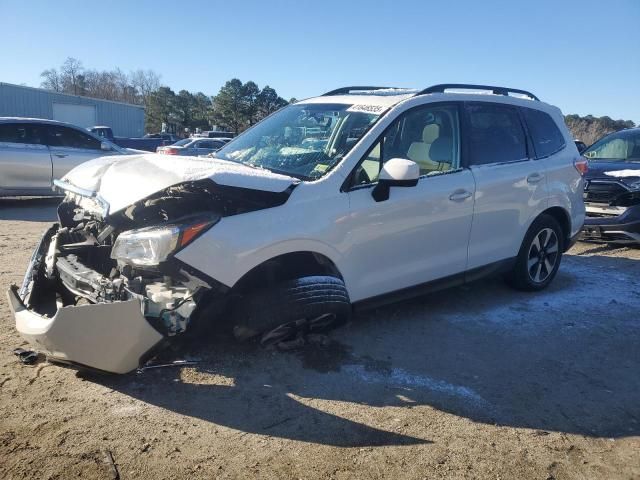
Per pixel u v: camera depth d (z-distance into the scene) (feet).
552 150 17.87
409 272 13.83
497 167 15.75
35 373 11.29
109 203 11.00
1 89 115.44
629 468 9.13
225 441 9.35
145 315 10.12
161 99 250.57
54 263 12.50
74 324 9.57
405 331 14.46
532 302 17.19
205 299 10.57
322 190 12.00
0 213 32.30
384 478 8.57
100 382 11.03
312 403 10.65
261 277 11.50
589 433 10.13
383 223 12.89
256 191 10.94
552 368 12.73
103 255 12.54
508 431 10.06
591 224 24.21
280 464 8.81
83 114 129.08
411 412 10.52
